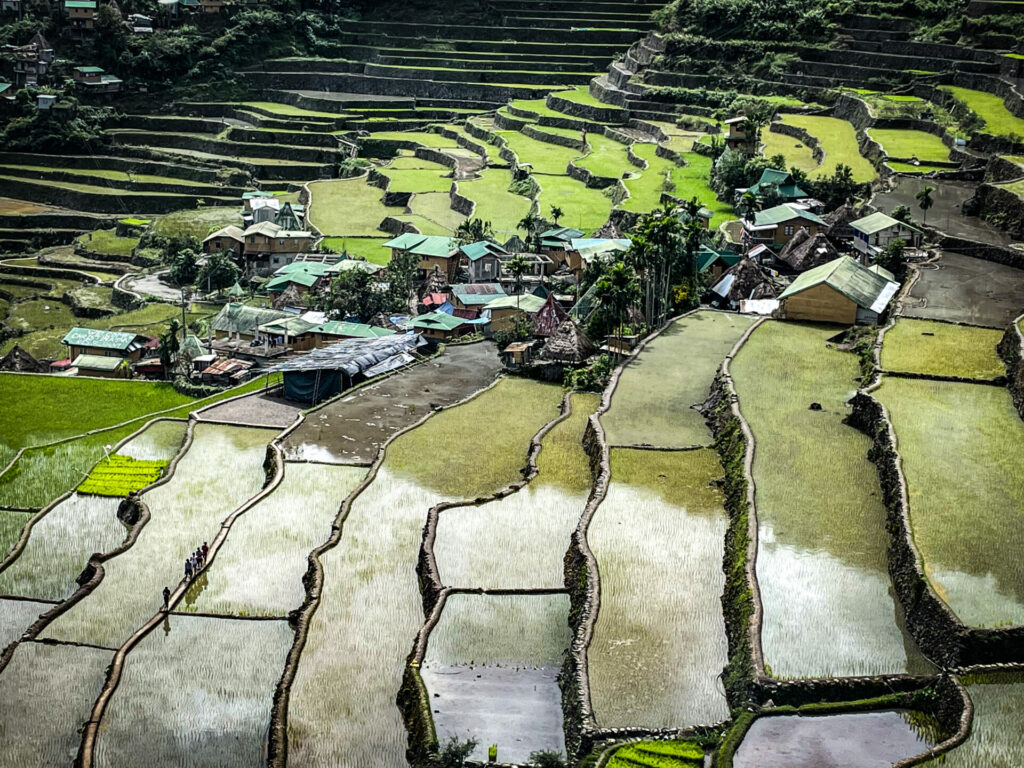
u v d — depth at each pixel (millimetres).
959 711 50969
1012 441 75875
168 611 70125
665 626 60500
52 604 74812
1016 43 189000
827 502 70812
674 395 94250
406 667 60938
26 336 156125
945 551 61719
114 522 86625
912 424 78250
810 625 58594
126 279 179000
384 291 148625
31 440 105000
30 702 63188
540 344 116562
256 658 65688
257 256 180750
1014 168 136500
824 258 129000
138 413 112750
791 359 97438
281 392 113750
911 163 155875
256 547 77875
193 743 58875
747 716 51969
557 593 67188
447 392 108750
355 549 74938
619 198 175125
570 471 83625
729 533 68875
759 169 163500
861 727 51688
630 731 52562
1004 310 104000
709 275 130625
